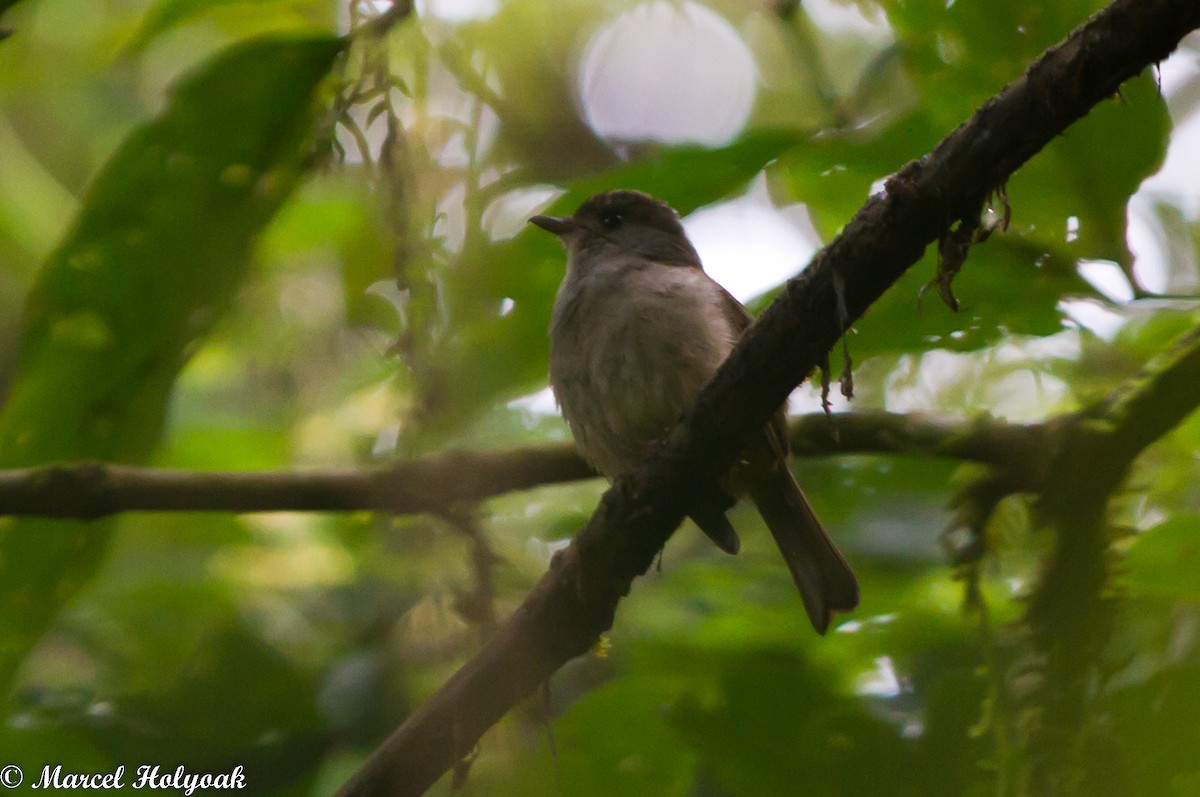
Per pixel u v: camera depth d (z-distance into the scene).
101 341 7.42
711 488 6.48
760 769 7.80
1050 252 6.47
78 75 12.09
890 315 6.87
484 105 8.30
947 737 7.48
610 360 8.40
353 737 9.97
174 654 10.12
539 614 6.77
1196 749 6.31
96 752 9.31
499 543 9.36
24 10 11.28
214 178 7.04
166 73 13.10
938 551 9.05
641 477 6.43
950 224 5.38
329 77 6.95
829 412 5.93
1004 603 8.52
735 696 8.00
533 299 7.36
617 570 6.70
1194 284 8.20
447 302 7.29
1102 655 6.64
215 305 7.48
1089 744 6.46
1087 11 6.25
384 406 10.46
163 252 7.21
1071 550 6.86
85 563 8.00
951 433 7.59
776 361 5.89
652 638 8.55
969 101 6.57
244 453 11.15
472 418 7.44
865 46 10.39
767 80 11.96
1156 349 8.16
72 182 13.80
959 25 6.42
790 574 8.96
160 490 7.39
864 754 7.68
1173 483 8.45
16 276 12.01
